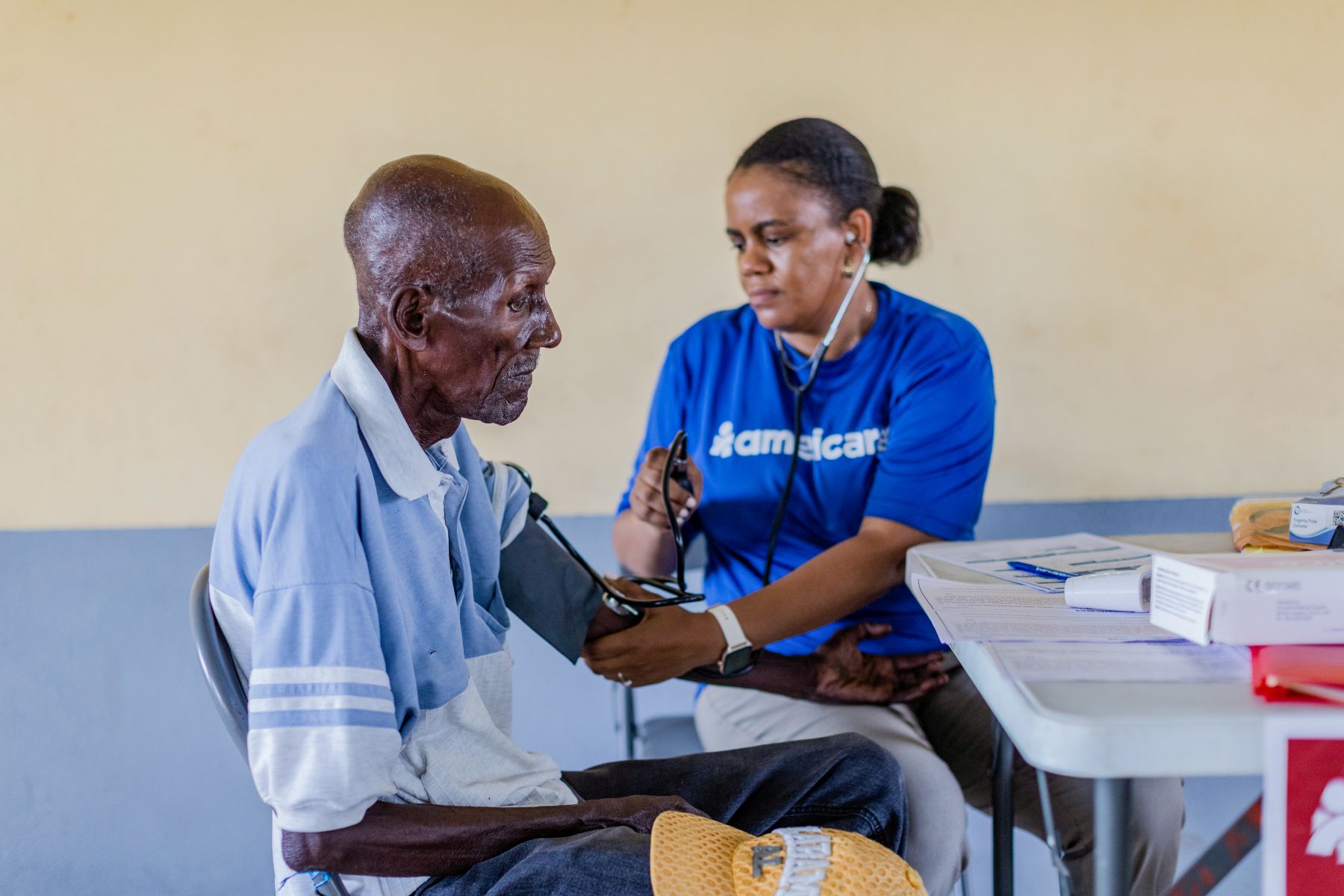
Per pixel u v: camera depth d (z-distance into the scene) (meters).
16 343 1.64
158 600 1.65
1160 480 1.62
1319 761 0.57
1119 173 1.58
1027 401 1.62
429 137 1.62
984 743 1.40
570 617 1.11
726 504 1.56
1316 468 1.62
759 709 1.41
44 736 1.65
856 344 1.51
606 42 1.59
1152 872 1.12
